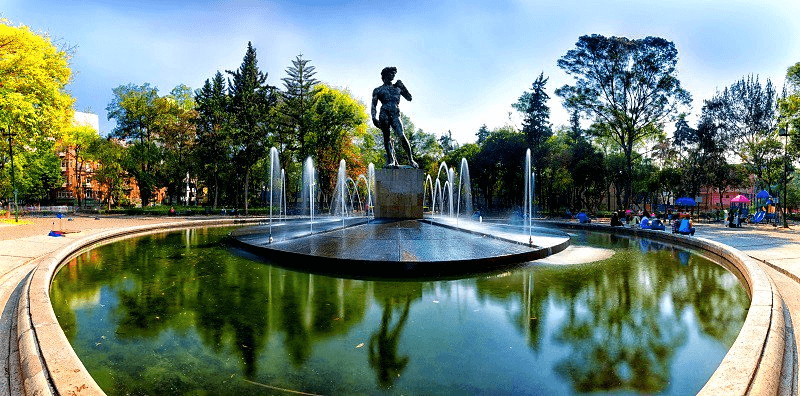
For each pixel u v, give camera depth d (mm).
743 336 3803
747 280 7133
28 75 22656
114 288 6715
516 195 46656
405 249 8773
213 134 36625
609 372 3682
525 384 3463
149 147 41062
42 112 23906
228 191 47844
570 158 39594
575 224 21078
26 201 52000
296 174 42781
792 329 4723
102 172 42875
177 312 5402
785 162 23359
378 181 13961
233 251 10688
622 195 53562
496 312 5426
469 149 48656
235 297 6156
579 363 3869
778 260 9164
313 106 38750
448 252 8570
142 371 3684
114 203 50156
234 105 37531
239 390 3346
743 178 37531
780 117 23750
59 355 3471
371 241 9586
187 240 13742
